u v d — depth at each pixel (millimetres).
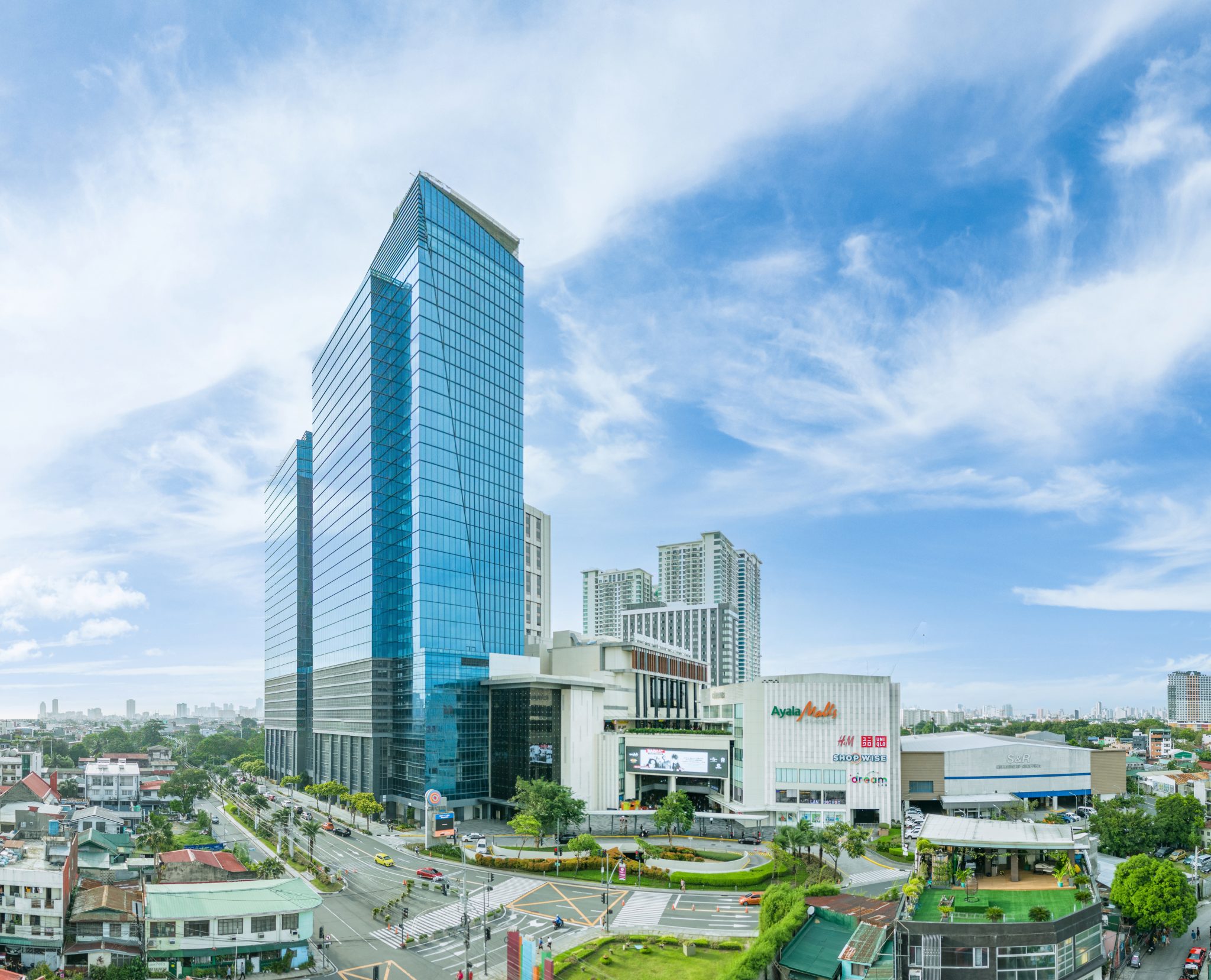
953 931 68812
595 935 100562
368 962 95500
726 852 142875
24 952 93062
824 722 167250
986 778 185375
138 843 150125
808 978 74750
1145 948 98750
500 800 192875
